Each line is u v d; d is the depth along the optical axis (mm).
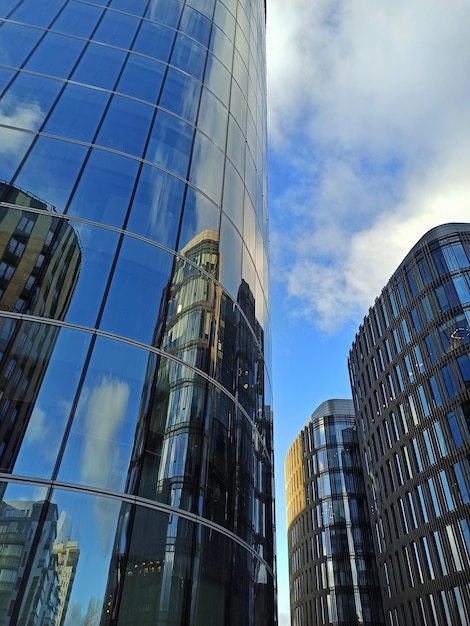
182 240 15484
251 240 20297
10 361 10367
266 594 13289
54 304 11711
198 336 14266
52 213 13156
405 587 51312
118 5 21688
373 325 68562
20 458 9445
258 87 29484
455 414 48062
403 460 55406
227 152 20703
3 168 13359
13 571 8305
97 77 17812
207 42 24172
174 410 12289
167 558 10195
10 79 16016
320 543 78625
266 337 19859
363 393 69750
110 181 14867
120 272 13211
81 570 8922
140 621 9156
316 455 87500
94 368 11312
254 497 14398
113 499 9984
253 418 15922
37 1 19672
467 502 43906
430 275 56406
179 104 19359
